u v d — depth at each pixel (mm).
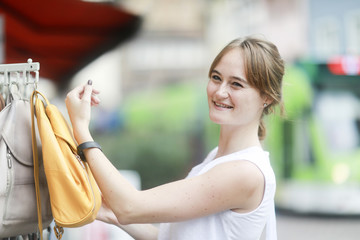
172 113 18250
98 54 9195
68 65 9586
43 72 9758
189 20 25531
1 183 2172
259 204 2176
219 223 2219
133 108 19484
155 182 17031
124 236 5723
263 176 2162
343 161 11766
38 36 8242
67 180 2115
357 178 11680
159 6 25422
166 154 17125
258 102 2250
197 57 25438
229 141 2348
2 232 2203
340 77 12070
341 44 19250
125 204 2109
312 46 19875
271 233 2391
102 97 24328
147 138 17625
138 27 8359
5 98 2422
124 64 25047
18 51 8812
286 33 20469
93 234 5629
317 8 19875
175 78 25328
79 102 2258
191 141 17469
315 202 11758
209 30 24766
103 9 7418
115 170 2166
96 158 2170
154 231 2686
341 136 11922
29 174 2266
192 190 2127
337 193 11672
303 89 12008
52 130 2203
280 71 2281
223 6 23641
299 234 10234
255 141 2340
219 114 2252
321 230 10648
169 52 25484
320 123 11969
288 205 12094
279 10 20750
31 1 6918
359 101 11992
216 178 2129
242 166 2146
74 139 2314
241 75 2193
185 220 2160
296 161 12047
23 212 2232
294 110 11938
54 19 7727
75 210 2113
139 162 17047
